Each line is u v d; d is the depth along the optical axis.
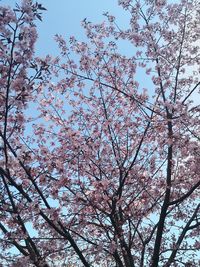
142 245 10.09
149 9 10.48
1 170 6.88
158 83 10.27
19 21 5.72
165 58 10.48
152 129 10.02
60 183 8.59
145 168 9.84
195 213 9.67
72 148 9.61
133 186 9.74
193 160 10.27
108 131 10.30
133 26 10.49
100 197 8.76
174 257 9.41
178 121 9.34
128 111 10.61
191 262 9.67
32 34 5.88
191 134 9.43
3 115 6.52
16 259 7.81
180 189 10.45
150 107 9.87
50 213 7.75
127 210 9.07
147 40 10.38
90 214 8.89
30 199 7.38
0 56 6.00
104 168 10.03
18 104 6.37
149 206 9.87
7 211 7.34
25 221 7.86
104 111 10.91
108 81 11.07
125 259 9.07
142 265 9.62
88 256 9.52
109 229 8.80
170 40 10.52
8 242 8.09
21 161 7.38
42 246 8.61
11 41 5.83
